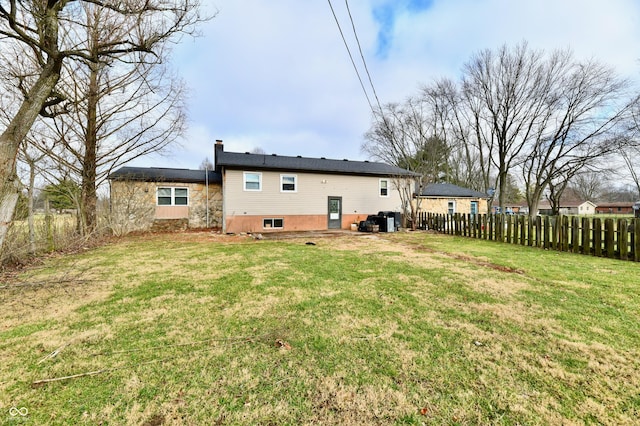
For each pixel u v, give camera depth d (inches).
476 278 181.2
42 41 184.9
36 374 81.1
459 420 63.7
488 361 86.7
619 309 126.6
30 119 181.5
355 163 671.8
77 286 168.6
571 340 99.0
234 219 513.0
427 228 555.2
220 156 547.5
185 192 558.6
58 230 318.0
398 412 66.3
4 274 193.9
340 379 78.5
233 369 83.7
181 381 78.2
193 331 109.0
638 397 70.0
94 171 398.3
